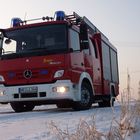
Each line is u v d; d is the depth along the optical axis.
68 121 7.00
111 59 16.36
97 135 3.47
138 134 3.87
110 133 3.53
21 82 11.19
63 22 11.08
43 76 10.91
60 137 3.96
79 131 3.55
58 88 10.72
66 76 10.69
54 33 11.09
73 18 11.76
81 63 11.55
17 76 11.27
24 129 6.32
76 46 11.38
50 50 10.94
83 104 11.58
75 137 3.53
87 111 10.48
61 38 10.95
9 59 11.47
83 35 11.46
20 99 11.20
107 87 14.92
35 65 11.04
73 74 10.87
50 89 10.80
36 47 11.17
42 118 8.50
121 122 3.95
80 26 11.47
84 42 11.46
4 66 11.50
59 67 10.76
